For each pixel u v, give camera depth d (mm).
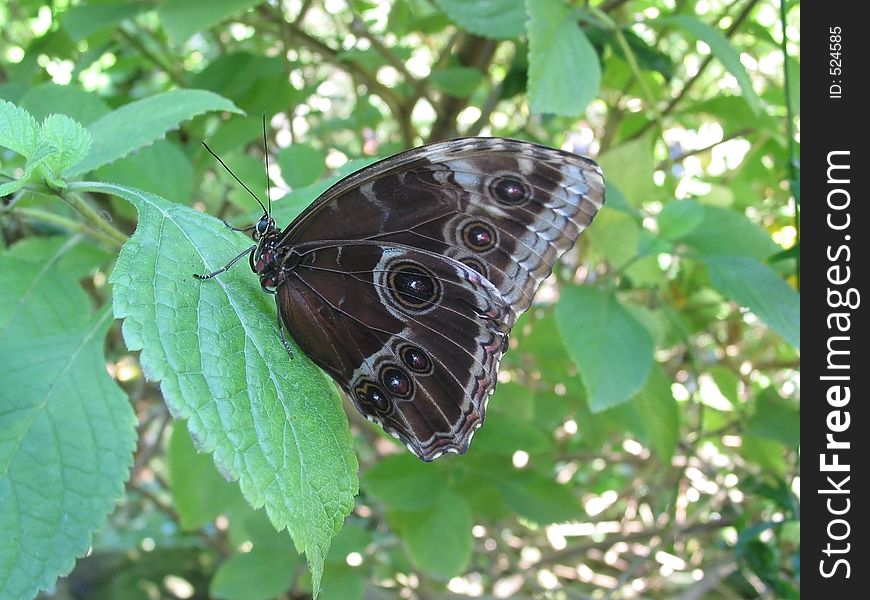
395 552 428
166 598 596
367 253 201
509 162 200
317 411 167
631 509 482
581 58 251
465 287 202
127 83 444
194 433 147
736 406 372
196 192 371
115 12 297
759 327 429
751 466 408
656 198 303
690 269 352
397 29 378
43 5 375
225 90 319
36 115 255
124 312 154
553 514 324
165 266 166
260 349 168
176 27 261
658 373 310
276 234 192
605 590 490
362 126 403
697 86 429
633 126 364
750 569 321
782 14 280
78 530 194
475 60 360
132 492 579
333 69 433
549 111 242
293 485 152
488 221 203
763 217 407
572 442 482
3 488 191
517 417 333
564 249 202
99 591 593
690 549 496
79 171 205
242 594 333
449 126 365
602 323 271
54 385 205
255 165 294
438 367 208
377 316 205
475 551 498
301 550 147
